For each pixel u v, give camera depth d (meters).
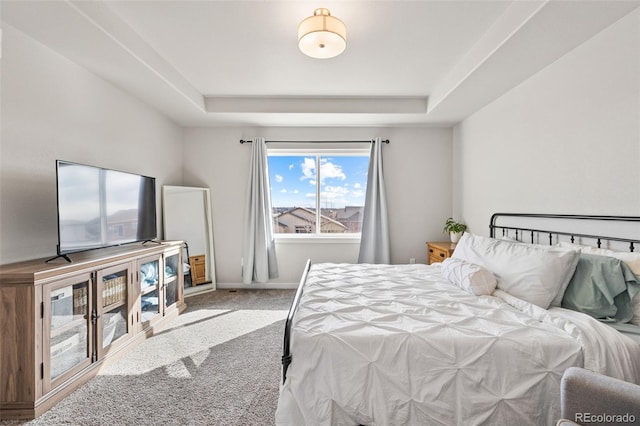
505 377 1.21
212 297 3.67
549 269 1.64
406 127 4.05
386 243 3.95
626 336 1.28
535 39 1.89
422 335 1.30
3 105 1.79
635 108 1.61
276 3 1.84
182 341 2.46
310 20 1.80
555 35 1.84
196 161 4.09
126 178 2.55
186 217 3.77
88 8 1.73
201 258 3.92
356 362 1.25
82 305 1.89
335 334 1.32
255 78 2.94
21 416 1.54
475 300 1.75
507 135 2.77
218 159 4.09
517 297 1.72
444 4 1.83
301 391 1.23
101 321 2.02
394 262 4.09
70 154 2.25
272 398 1.71
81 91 2.35
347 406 1.22
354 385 1.23
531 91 2.43
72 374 1.78
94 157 2.48
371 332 1.34
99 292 2.00
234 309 3.23
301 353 1.29
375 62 2.59
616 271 1.49
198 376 1.94
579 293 1.59
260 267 3.96
